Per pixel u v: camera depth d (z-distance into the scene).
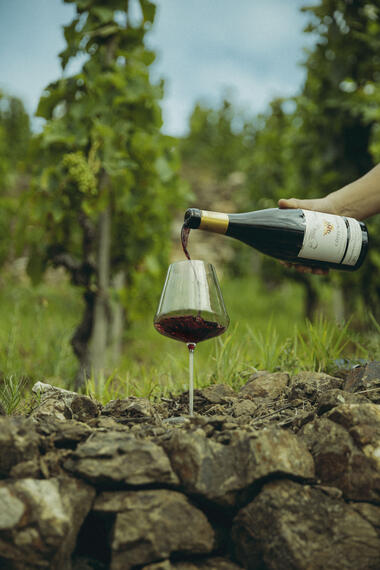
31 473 1.41
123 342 5.38
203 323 1.77
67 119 3.54
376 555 1.35
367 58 4.93
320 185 5.41
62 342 3.52
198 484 1.41
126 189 3.67
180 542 1.36
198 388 2.35
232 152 16.38
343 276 5.08
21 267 8.04
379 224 4.76
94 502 1.41
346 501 1.45
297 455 1.48
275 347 2.70
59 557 1.32
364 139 5.09
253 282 12.24
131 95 3.59
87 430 1.57
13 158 14.09
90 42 3.66
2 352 3.36
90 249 3.58
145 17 3.70
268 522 1.38
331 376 2.20
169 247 4.85
